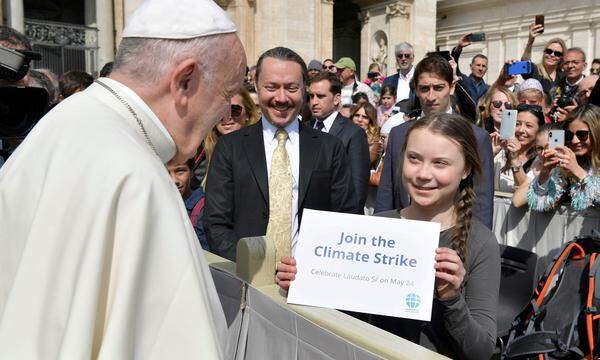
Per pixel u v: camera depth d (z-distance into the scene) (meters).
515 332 2.83
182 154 1.50
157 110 1.40
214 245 3.07
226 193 3.19
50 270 1.11
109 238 1.13
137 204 1.16
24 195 1.24
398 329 2.08
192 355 1.13
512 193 4.74
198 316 1.15
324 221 1.91
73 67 14.42
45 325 1.09
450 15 21.94
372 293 1.83
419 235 1.85
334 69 9.41
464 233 2.06
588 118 3.60
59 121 1.30
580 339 2.56
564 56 7.68
